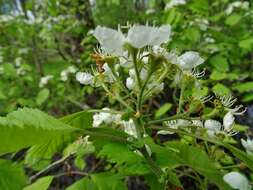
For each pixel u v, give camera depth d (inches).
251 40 12.5
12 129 2.9
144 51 4.1
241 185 3.6
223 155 4.6
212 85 11.3
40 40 21.3
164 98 11.7
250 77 14.7
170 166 3.9
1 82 15.7
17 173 3.7
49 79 16.6
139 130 3.9
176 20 12.8
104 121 4.5
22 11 22.2
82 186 4.0
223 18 16.2
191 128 4.5
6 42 20.2
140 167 3.7
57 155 10.1
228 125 4.4
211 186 10.8
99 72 4.3
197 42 13.2
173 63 4.0
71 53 19.7
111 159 3.7
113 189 3.9
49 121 3.2
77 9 18.3
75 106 17.3
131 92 4.2
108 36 3.7
